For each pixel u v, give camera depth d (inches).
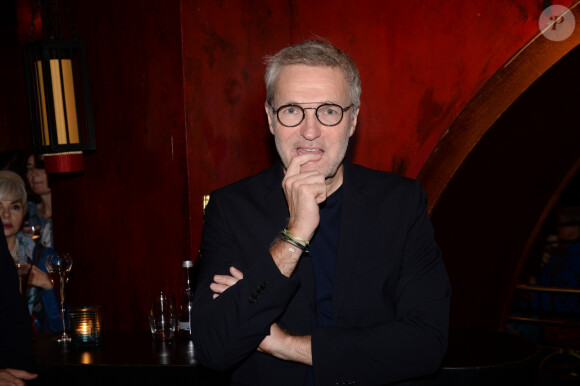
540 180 147.9
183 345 80.2
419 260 57.9
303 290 56.0
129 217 123.0
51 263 87.8
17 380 68.2
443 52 104.3
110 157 127.7
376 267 56.6
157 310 82.3
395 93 107.8
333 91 54.4
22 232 133.0
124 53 120.1
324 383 52.8
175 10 106.3
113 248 128.5
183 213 109.0
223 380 69.3
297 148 55.3
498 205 139.8
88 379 72.7
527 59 98.6
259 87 112.1
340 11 109.5
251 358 56.7
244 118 111.4
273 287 51.5
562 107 120.9
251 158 112.2
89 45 131.3
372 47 108.5
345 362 52.8
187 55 106.4
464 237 133.0
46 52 109.9
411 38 106.3
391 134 108.6
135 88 118.0
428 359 53.5
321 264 57.8
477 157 113.8
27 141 239.5
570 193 228.7
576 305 211.3
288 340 53.6
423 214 59.2
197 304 56.1
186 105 106.9
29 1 156.8
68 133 111.9
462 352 69.1
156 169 114.5
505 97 100.6
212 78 108.6
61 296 88.7
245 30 110.4
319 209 58.0
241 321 51.3
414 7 105.7
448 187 108.7
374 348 52.9
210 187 109.3
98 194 132.5
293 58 55.1
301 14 111.1
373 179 60.6
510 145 122.7
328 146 55.1
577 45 95.7
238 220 59.3
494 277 156.6
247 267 57.7
